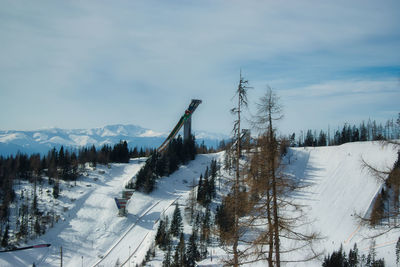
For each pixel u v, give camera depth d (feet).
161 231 335.47
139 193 479.41
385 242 245.04
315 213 348.18
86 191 472.44
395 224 44.09
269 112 52.60
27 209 399.24
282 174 53.36
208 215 323.37
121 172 563.48
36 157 543.80
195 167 595.06
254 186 53.11
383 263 212.84
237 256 56.13
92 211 422.00
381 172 45.96
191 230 352.69
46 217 384.27
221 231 59.41
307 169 504.43
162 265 273.54
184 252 269.85
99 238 371.56
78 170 539.70
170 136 650.84
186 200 410.31
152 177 508.94
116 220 406.41
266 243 53.11
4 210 380.17
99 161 592.19
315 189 422.41
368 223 46.37
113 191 477.77
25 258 322.34
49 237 361.10
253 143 53.98
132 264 308.60
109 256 339.16
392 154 455.63
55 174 499.92
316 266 161.58
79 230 381.19
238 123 60.39
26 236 352.08
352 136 646.33
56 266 319.88
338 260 193.98
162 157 564.30
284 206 53.72
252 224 54.49
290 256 143.54
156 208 444.55
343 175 469.16
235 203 57.11
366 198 394.93
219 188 367.86
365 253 242.17
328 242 272.51
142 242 361.51
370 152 507.30
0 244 332.39
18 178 494.18
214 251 264.31
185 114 627.46
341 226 313.53
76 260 331.77
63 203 434.30
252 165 53.93
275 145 52.34
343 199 395.14
